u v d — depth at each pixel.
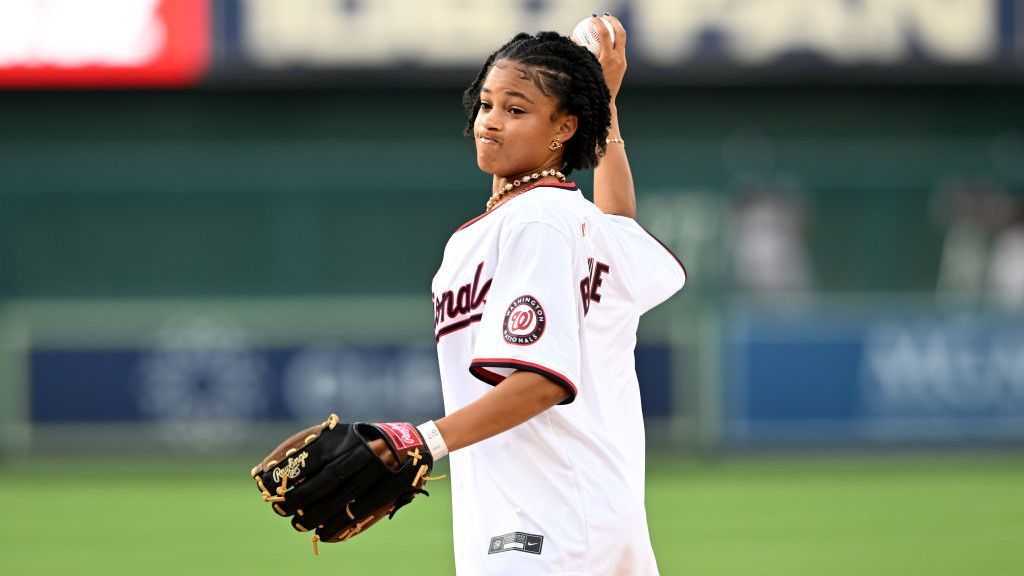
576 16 48.41
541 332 10.32
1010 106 53.25
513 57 11.23
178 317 42.91
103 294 48.00
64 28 47.94
